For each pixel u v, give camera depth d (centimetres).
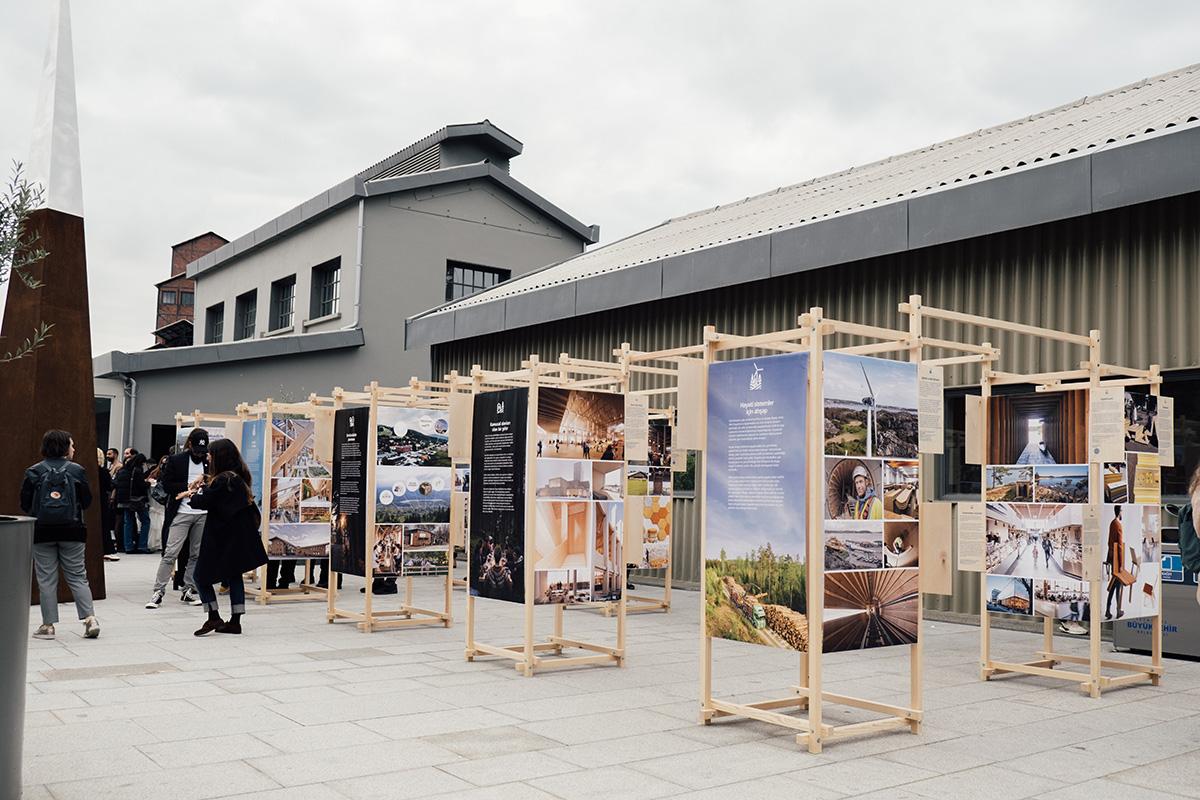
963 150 1445
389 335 2722
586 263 1998
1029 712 693
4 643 416
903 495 633
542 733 601
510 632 1025
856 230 1211
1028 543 797
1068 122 1304
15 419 1189
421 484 1048
